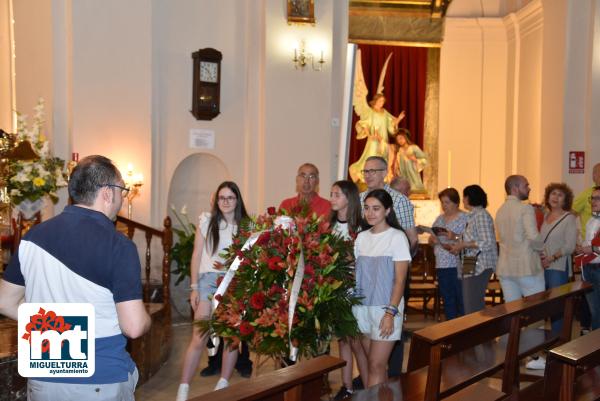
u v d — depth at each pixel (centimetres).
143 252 717
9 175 510
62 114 714
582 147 822
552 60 848
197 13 768
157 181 745
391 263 367
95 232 229
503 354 403
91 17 704
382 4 1033
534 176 984
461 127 1084
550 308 413
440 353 313
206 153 773
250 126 780
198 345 400
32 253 230
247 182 780
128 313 225
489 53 1089
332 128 800
